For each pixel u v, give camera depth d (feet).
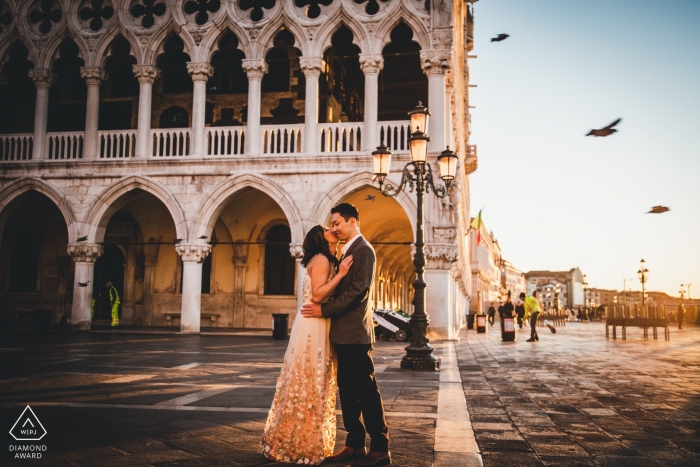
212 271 92.94
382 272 122.72
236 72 89.76
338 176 73.05
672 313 166.71
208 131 77.77
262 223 91.76
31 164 79.30
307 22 75.66
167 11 78.95
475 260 221.25
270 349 56.39
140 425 21.43
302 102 87.76
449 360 47.39
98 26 82.48
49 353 49.80
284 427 16.74
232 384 32.40
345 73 99.71
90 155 79.10
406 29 87.15
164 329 85.81
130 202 90.22
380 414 16.61
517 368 41.60
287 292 91.15
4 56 82.69
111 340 65.46
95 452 17.58
